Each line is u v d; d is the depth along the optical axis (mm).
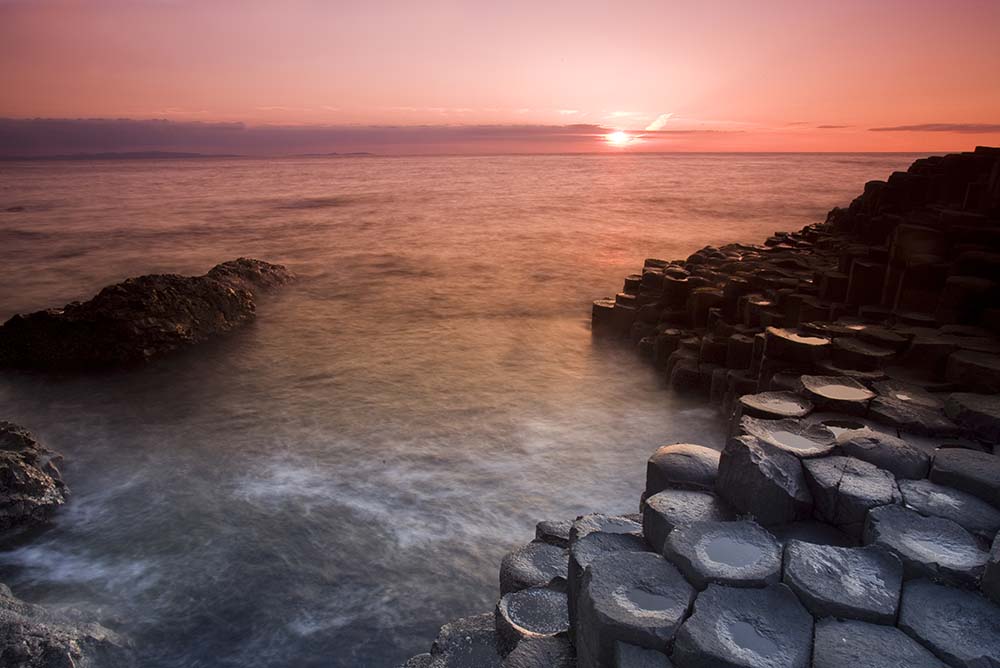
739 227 46531
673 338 15547
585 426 12805
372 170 179750
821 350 8820
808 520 4281
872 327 9625
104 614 7652
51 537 9195
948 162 19828
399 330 20312
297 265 30906
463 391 14906
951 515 4000
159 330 17547
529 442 12148
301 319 21594
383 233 43094
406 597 8055
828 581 3438
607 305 19156
